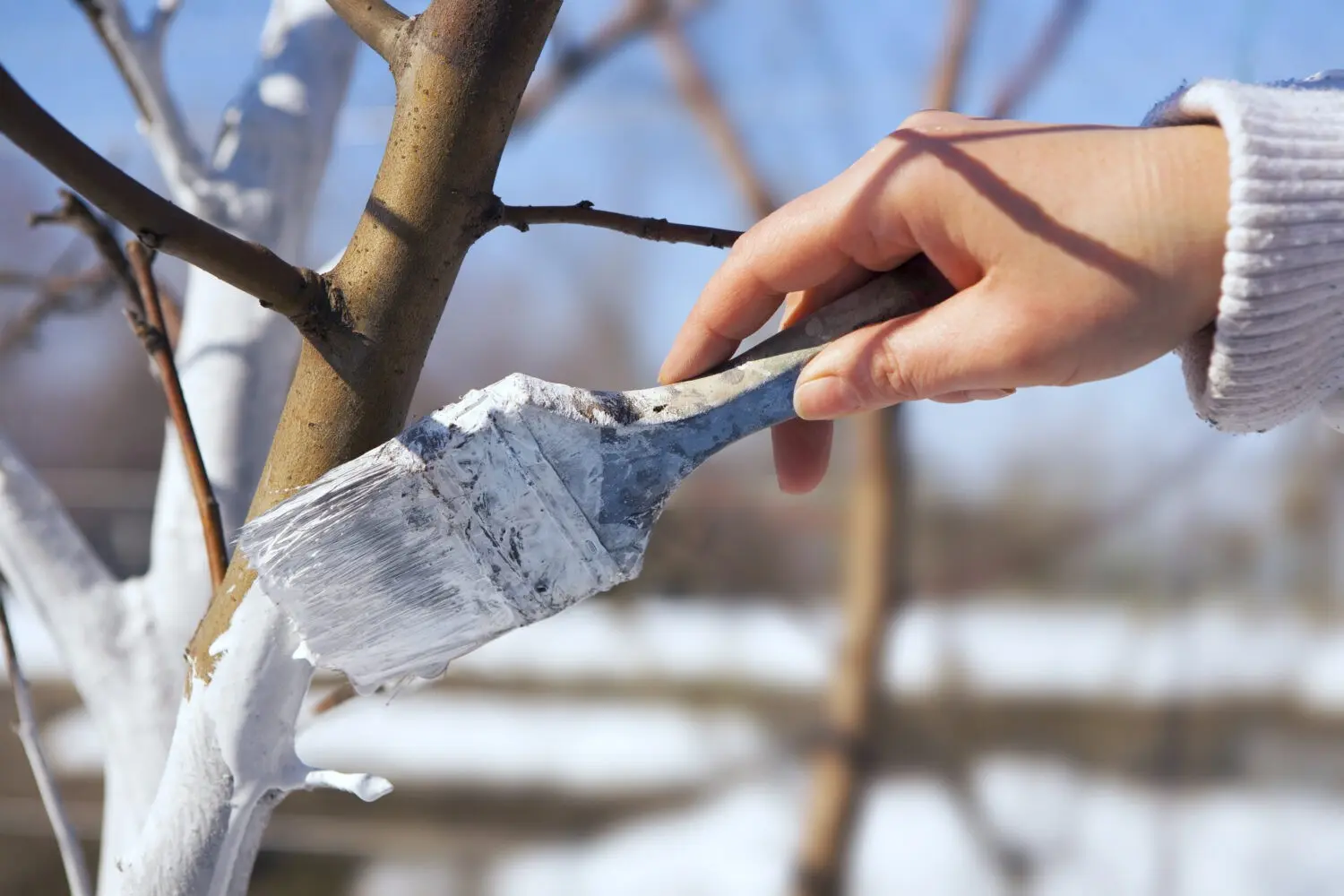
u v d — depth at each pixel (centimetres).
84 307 143
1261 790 264
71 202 109
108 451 669
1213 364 96
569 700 347
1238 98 95
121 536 486
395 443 92
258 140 119
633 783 321
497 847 309
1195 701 250
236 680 95
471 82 92
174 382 102
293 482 93
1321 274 95
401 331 93
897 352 95
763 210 177
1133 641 258
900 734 247
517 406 92
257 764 95
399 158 93
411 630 94
